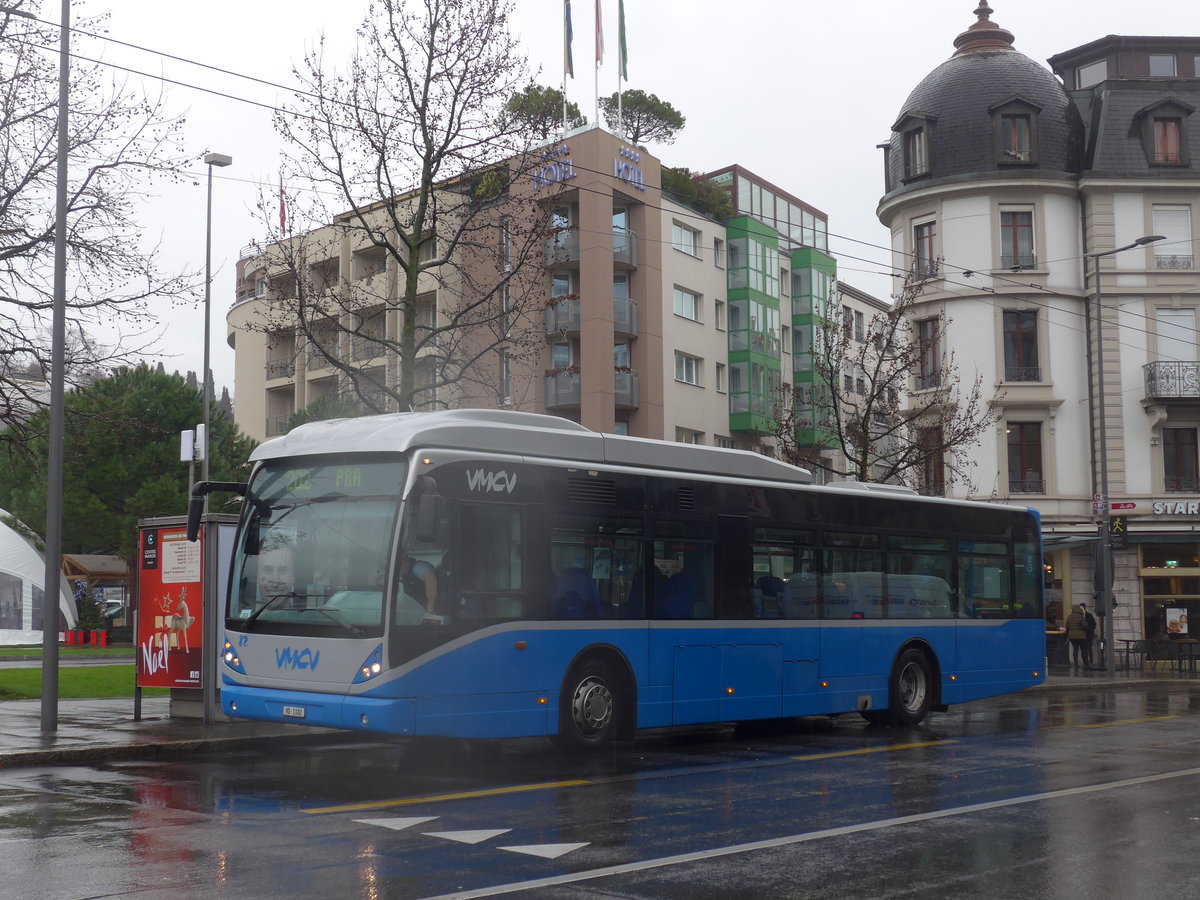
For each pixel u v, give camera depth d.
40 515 44.66
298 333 23.03
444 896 6.96
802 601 16.19
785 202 60.91
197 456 32.12
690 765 13.16
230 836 8.78
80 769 12.59
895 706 17.47
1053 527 40.31
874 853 8.33
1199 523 40.28
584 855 8.17
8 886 7.18
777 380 54.66
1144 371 40.78
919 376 35.41
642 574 14.21
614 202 47.72
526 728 12.79
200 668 15.67
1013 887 7.38
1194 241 41.28
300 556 12.58
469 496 12.52
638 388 47.06
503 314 22.80
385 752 14.22
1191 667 34.72
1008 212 41.41
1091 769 12.92
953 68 42.78
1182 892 7.30
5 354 20.31
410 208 24.02
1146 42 44.03
